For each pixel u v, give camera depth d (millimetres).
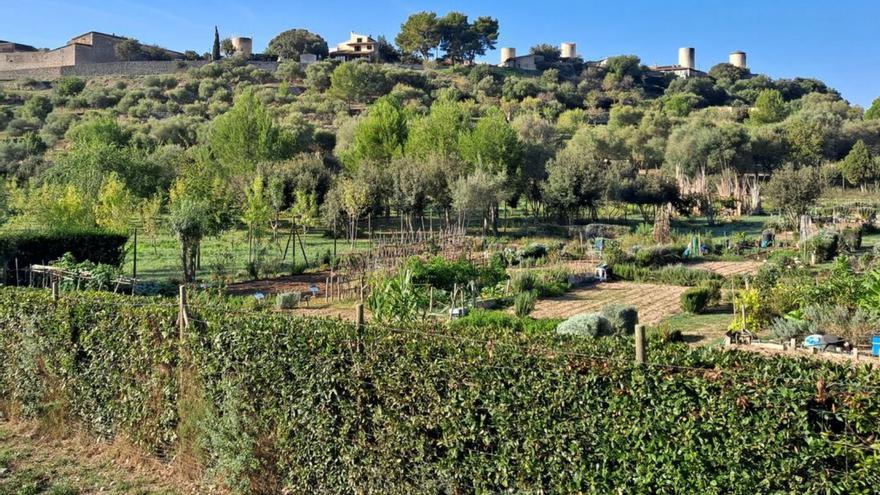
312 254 33062
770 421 3996
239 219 35531
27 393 8648
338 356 5941
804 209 36438
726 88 129375
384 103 56375
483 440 5121
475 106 94500
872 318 13367
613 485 4555
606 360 4684
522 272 24172
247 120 52844
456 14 137000
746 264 29344
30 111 75500
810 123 70562
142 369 7473
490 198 39062
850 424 3840
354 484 5875
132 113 77062
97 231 23891
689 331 16344
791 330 13852
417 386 5473
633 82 128875
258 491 6465
